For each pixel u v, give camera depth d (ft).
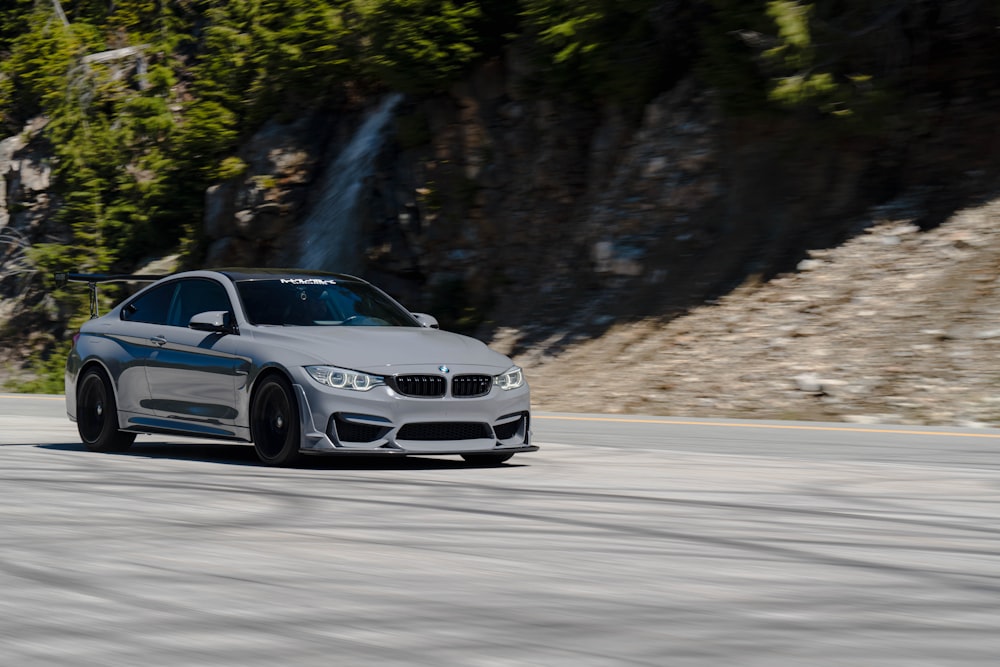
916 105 97.71
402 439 44.98
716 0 98.78
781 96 92.79
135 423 52.39
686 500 37.24
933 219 91.50
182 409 50.21
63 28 201.05
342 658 18.81
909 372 77.46
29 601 22.99
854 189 97.35
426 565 26.63
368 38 143.13
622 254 107.24
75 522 32.81
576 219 119.65
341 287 52.60
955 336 79.05
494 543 29.53
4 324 180.65
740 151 105.19
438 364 45.93
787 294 90.94
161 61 197.77
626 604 22.75
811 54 92.63
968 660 18.85
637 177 111.34
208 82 173.17
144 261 177.88
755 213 100.94
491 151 129.59
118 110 192.44
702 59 105.81
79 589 24.08
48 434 63.98
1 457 51.06
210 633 20.45
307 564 26.73
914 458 50.65
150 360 51.67
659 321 97.35
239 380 47.67
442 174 134.00
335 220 148.66
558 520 33.12
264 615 21.80
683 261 102.47
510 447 47.09
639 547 28.96
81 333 55.83
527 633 20.45
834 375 79.51
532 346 106.22
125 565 26.61
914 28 99.25
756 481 42.19
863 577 25.45
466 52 129.80
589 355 98.37
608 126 119.75
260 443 46.91
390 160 141.08
